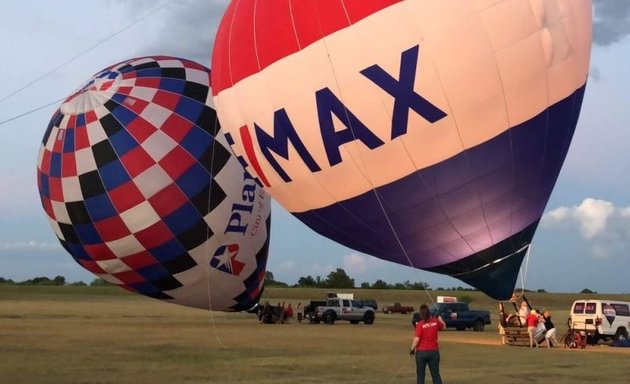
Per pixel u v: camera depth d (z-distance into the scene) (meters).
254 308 31.31
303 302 76.75
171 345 23.48
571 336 26.61
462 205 17.41
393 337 28.94
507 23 16.28
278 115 18.05
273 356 20.38
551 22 16.78
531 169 17.56
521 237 18.41
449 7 16.14
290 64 17.59
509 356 21.56
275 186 19.56
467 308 38.72
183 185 25.89
